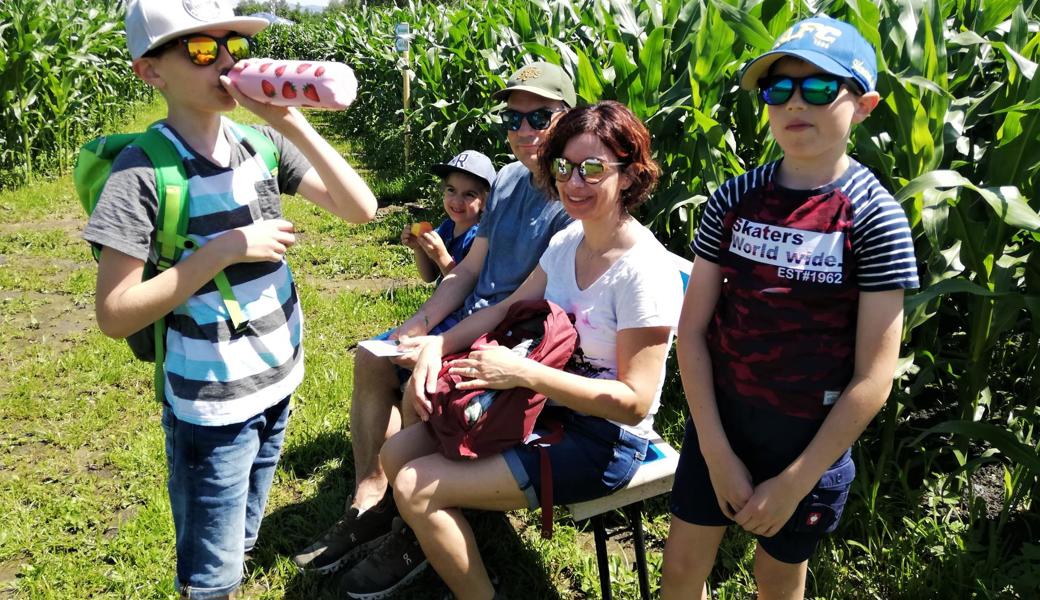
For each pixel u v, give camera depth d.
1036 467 2.14
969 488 2.57
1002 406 3.17
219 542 2.05
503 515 2.86
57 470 3.25
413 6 13.55
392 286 5.51
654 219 3.64
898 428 3.12
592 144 2.02
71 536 2.82
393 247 6.39
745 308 1.70
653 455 2.33
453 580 2.19
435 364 2.33
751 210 1.69
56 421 3.65
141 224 1.79
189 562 2.06
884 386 1.59
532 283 2.42
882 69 2.58
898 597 2.35
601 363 2.19
